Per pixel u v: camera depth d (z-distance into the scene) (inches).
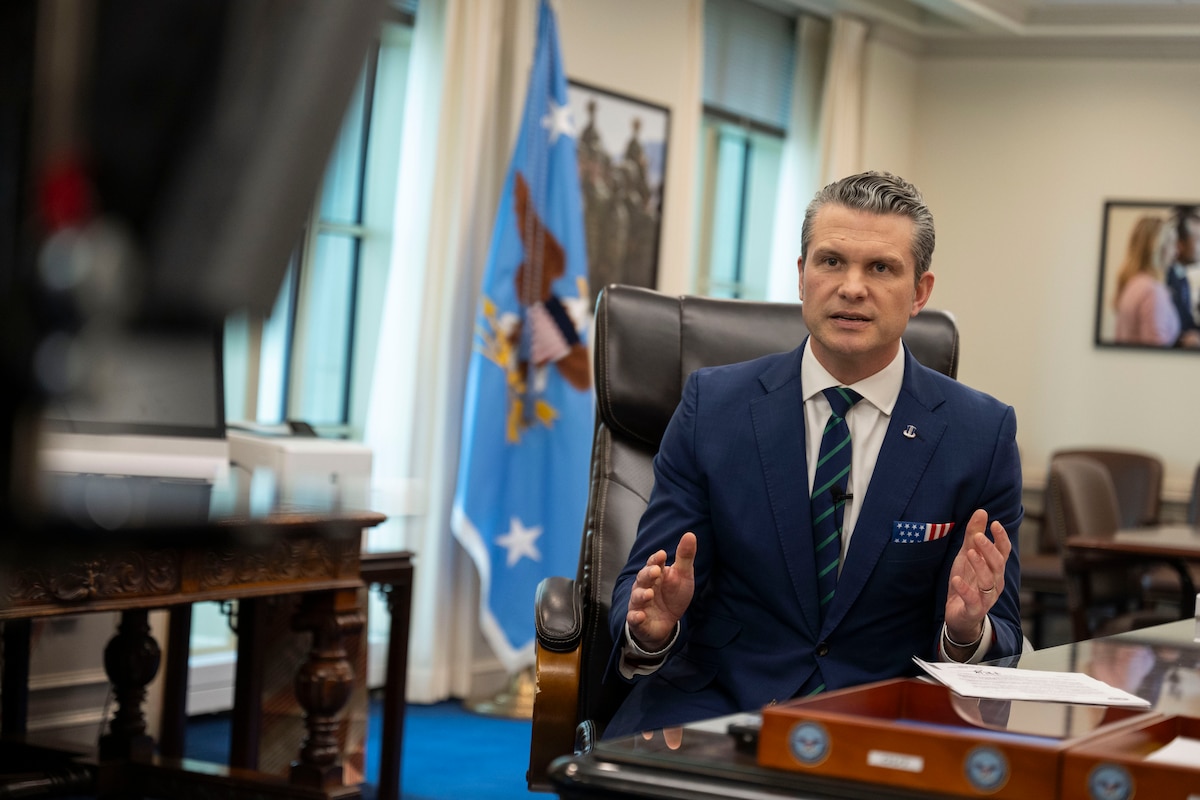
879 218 68.2
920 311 86.3
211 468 77.1
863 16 261.3
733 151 248.7
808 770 34.3
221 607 126.6
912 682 40.8
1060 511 183.5
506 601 169.9
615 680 74.5
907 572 68.3
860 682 67.1
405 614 122.7
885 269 68.0
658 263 219.3
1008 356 278.5
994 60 279.0
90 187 13.1
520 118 184.9
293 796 106.1
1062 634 255.6
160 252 13.3
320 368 175.6
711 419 72.1
